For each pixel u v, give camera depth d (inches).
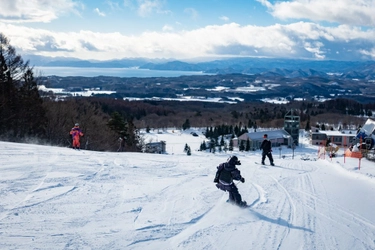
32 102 1326.3
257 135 2758.4
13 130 1245.7
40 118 1350.9
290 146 2815.0
